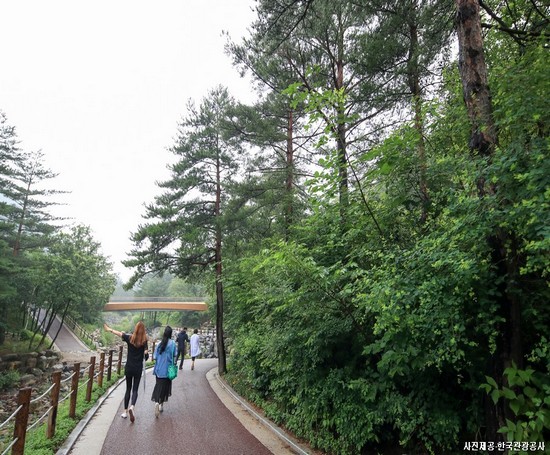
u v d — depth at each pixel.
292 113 12.75
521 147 2.91
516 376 2.95
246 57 11.80
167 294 87.06
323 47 10.20
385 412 4.42
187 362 21.11
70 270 26.39
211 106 16.14
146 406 8.69
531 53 3.56
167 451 5.50
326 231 6.07
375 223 5.03
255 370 9.15
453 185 4.23
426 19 6.95
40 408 14.77
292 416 6.59
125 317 92.12
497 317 3.13
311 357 5.53
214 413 8.12
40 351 25.48
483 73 3.83
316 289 4.89
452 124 4.51
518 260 3.22
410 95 7.82
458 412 3.96
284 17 7.85
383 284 3.42
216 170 16.23
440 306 3.21
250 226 14.11
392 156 4.36
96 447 5.63
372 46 7.71
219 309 15.27
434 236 3.65
